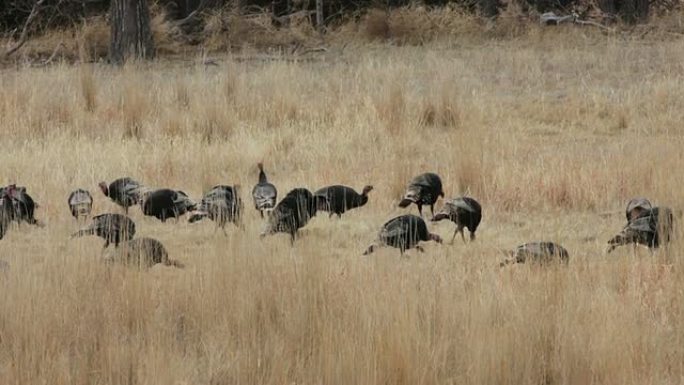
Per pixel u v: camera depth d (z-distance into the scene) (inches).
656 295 1113.4
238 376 951.6
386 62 3243.1
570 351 960.9
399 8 4008.4
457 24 3858.3
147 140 2123.5
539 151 2028.8
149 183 1755.7
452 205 1380.4
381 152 1988.2
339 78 2795.3
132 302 1084.5
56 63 3400.6
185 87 2559.1
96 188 1700.3
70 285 1110.4
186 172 1829.5
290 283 1109.1
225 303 1083.9
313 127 2202.3
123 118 2308.1
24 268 1152.8
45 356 969.5
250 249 1195.9
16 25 4092.0
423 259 1278.3
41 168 1795.0
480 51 3412.9
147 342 1014.4
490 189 1658.5
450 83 2559.1
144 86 2581.2
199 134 2135.8
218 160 1902.1
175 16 4279.0
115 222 1307.8
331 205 1466.5
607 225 1513.3
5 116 2261.3
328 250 1346.0
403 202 1494.8
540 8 4493.1
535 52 3383.4
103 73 3088.1
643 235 1283.2
